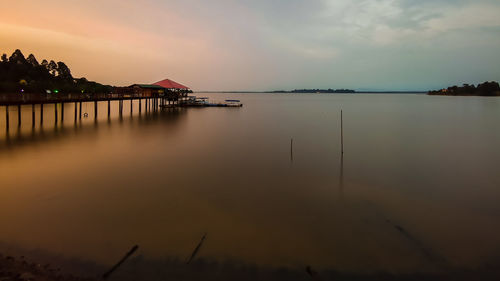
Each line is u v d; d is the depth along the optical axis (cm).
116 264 830
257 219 1147
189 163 1988
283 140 2970
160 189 1461
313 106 9756
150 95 5722
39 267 792
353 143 2819
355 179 1684
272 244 963
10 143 2483
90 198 1320
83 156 2111
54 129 3244
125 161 2000
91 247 916
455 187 1558
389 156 2270
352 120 4981
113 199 1314
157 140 2831
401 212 1236
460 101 12750
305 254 910
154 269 814
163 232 1023
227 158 2155
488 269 855
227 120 4844
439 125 4228
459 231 1079
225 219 1140
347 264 865
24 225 1051
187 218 1140
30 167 1795
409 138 3109
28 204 1239
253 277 796
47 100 3203
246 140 2942
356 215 1205
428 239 1019
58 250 895
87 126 3588
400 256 912
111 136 2973
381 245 975
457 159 2175
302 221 1139
